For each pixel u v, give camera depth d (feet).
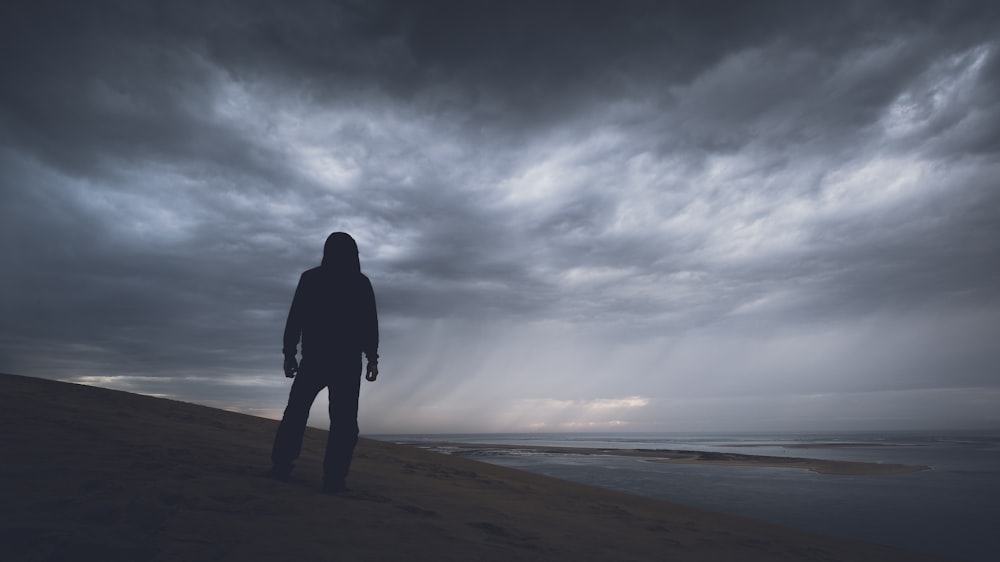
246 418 33.40
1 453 11.86
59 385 29.27
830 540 20.77
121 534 7.55
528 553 9.85
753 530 20.07
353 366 12.86
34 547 6.71
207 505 9.60
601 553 11.14
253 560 7.19
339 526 9.51
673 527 17.20
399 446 34.24
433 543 9.38
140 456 13.51
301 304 12.88
